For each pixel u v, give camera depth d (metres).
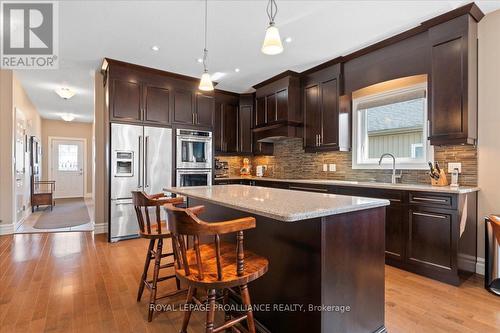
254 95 5.49
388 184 3.09
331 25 2.92
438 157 3.11
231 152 5.44
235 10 2.63
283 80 4.49
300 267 1.49
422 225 2.65
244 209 1.43
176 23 2.87
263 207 1.39
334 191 3.51
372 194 3.08
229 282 1.27
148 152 4.09
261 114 5.00
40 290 2.33
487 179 2.71
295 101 4.46
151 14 2.70
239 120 5.56
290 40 3.27
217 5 2.55
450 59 2.71
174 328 1.83
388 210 2.92
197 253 1.27
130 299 2.21
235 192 2.17
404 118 3.55
